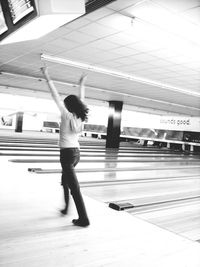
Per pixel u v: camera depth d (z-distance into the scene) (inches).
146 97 526.6
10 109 925.8
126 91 470.0
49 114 1139.9
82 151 497.7
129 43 218.4
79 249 105.7
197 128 789.2
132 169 332.2
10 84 498.3
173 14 161.3
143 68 297.1
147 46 221.8
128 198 195.3
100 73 337.1
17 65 334.3
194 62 253.9
